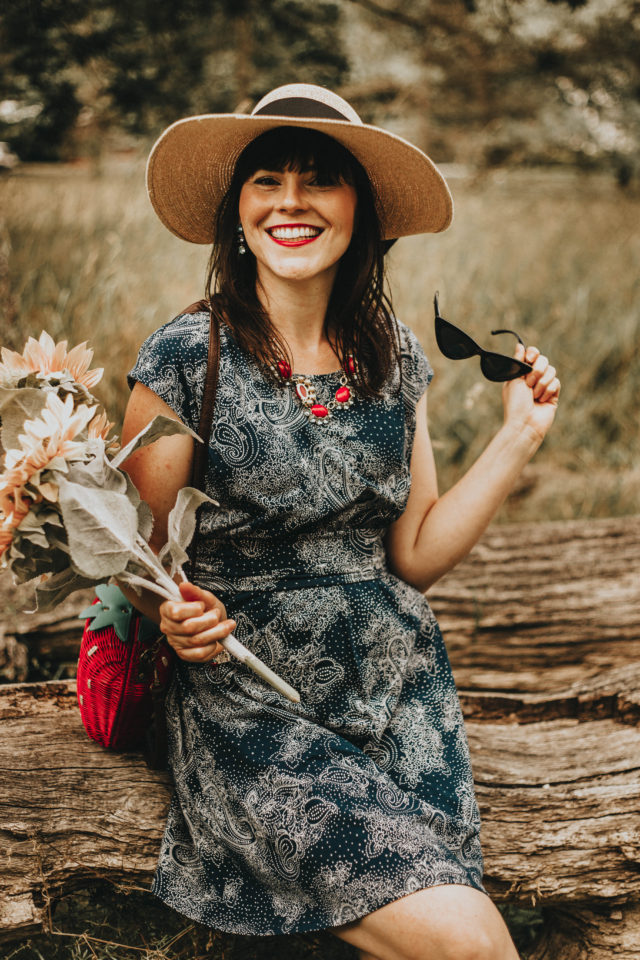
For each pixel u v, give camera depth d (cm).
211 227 207
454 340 199
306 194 179
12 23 610
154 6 651
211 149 188
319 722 180
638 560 331
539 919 220
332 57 831
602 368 546
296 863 161
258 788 168
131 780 197
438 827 171
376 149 183
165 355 175
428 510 207
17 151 676
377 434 184
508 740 232
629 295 628
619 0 914
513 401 202
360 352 187
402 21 911
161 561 163
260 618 177
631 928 199
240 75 792
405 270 573
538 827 205
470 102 1049
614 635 302
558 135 998
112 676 191
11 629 279
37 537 141
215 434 174
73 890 190
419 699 192
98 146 805
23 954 196
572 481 448
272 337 180
